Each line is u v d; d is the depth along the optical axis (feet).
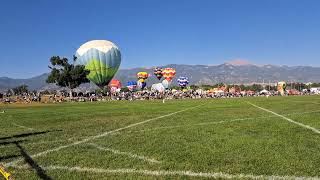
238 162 40.86
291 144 51.80
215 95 465.47
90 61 400.88
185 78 622.54
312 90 599.98
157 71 583.99
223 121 88.63
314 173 35.91
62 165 41.78
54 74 421.18
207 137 60.44
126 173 37.32
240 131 67.77
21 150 52.80
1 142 61.98
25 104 291.99
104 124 88.48
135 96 414.62
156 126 80.53
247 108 144.97
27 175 37.37
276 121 86.48
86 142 58.54
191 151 48.01
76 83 430.20
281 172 36.37
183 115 111.96
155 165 40.50
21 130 80.43
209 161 41.73
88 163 42.39
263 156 43.55
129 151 49.34
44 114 138.10
